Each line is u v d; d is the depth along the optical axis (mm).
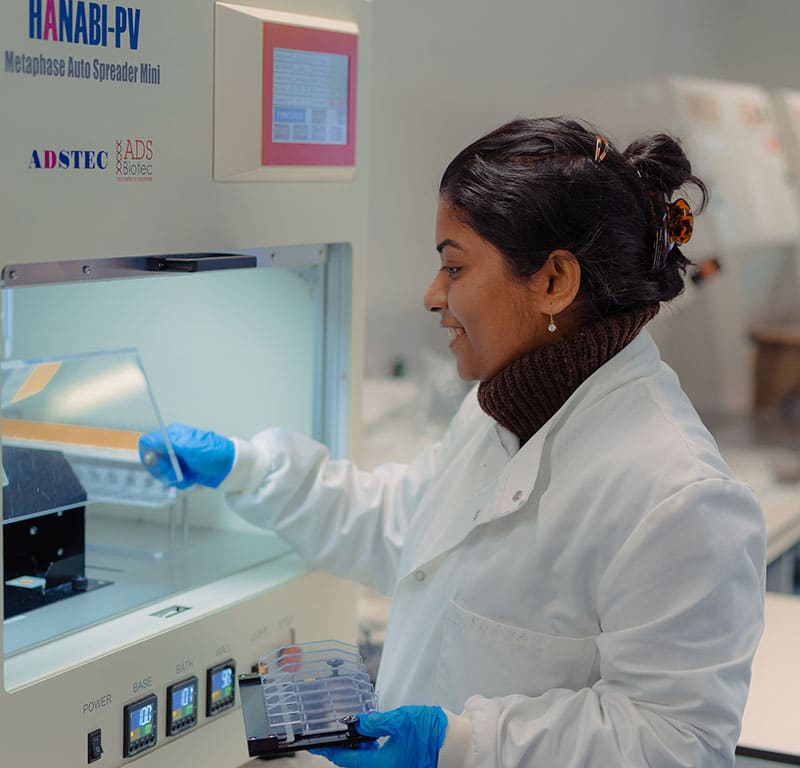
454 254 1374
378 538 1700
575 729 1236
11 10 1125
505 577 1384
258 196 1500
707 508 1247
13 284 1186
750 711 1804
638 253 1367
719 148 3705
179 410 1850
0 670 1168
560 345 1387
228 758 1531
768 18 5402
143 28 1289
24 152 1157
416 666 1482
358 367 1769
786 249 4387
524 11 3963
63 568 1530
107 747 1317
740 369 4184
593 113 3764
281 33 1488
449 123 3723
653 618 1237
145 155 1311
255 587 1595
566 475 1376
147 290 1821
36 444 1419
